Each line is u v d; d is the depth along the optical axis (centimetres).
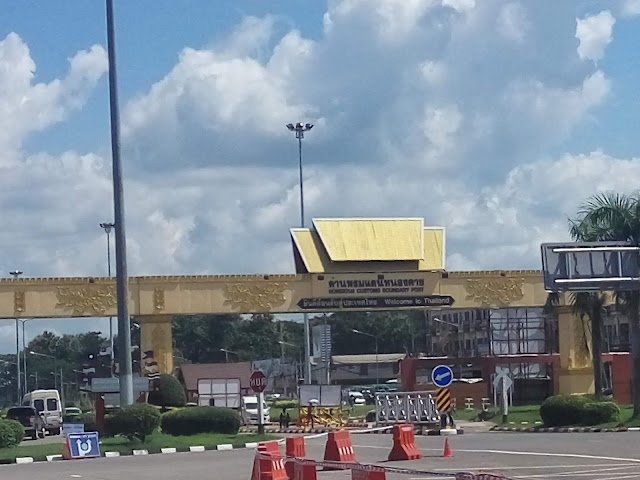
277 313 5525
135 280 5388
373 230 5628
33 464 3319
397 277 5594
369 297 5562
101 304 5344
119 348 3838
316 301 5519
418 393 4406
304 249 5562
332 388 5750
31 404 6212
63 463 3297
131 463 3167
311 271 5512
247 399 6494
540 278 5797
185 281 5434
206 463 3045
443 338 10975
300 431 4966
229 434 4209
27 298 5262
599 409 4322
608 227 4400
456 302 5666
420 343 14925
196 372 8000
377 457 2961
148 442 3838
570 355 5928
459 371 7619
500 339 7569
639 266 3688
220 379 6109
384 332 15000
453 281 5675
